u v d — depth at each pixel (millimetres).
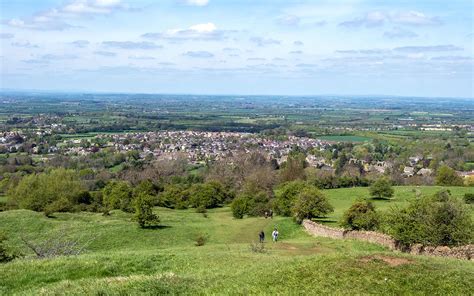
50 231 65562
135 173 140750
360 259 21547
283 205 79875
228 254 32625
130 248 57344
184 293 19781
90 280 22172
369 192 96938
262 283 20172
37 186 99625
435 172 141125
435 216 37844
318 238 53906
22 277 24578
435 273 19875
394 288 18594
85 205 98000
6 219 71312
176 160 162750
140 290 19875
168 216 81062
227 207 104438
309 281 19719
